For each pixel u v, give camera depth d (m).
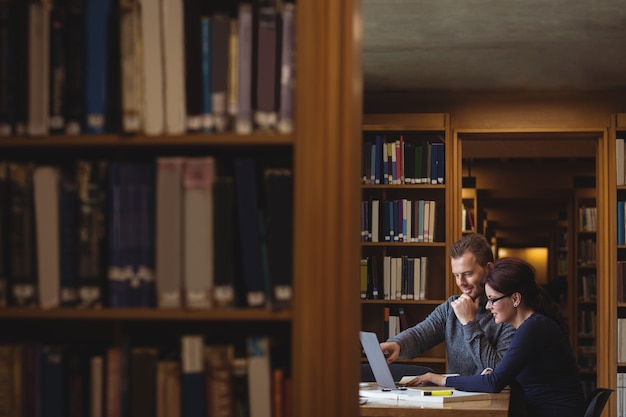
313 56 2.43
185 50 2.42
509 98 8.84
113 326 2.77
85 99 2.47
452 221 8.41
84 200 2.46
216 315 2.39
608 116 8.76
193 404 2.42
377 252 8.44
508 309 5.17
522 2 6.14
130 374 2.47
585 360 11.62
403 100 8.95
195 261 2.40
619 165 8.41
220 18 2.42
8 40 2.49
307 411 2.40
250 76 2.41
